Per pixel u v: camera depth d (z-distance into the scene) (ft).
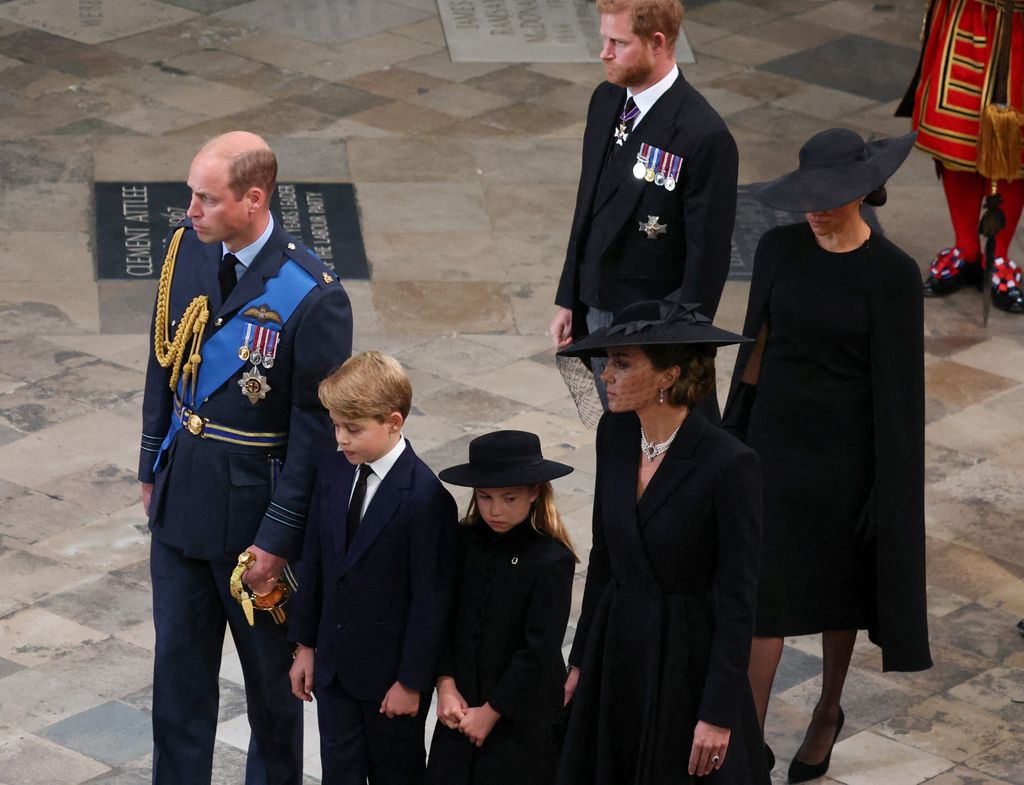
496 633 67.05
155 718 72.64
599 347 60.95
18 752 79.46
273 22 180.75
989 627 93.45
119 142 151.02
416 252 135.85
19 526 98.63
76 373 116.16
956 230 133.80
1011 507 105.81
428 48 176.45
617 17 85.30
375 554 67.21
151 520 72.28
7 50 169.27
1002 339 127.85
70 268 130.00
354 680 68.23
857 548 77.20
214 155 68.13
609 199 88.69
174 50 172.14
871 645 91.50
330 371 69.72
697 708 62.85
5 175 143.02
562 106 164.96
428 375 118.32
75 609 91.45
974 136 127.54
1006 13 122.31
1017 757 82.23
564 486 104.88
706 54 179.01
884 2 195.62
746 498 61.16
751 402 79.15
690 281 86.48
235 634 72.59
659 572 62.59
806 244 76.33
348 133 155.84
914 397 75.77
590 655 64.49
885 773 80.53
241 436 70.69
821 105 168.86
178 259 71.61
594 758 65.10
